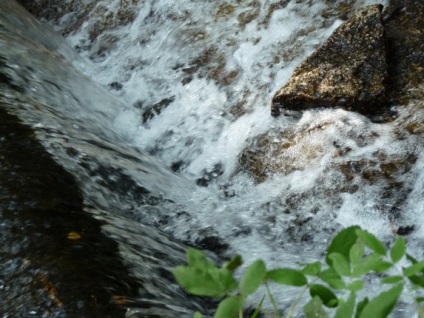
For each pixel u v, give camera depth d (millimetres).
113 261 1546
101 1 3482
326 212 2168
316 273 789
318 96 2387
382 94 2338
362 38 2473
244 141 2508
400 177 2164
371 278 1765
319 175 2252
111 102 2803
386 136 2264
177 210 2131
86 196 1849
